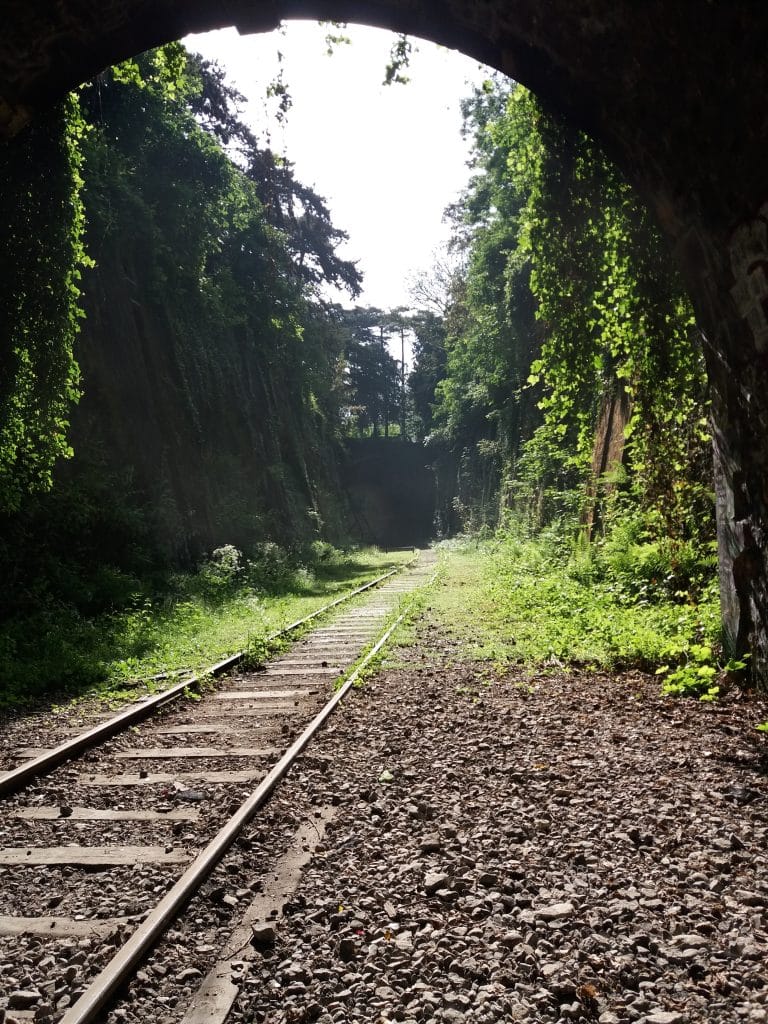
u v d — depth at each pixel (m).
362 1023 2.76
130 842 4.52
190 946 3.36
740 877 3.70
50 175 9.88
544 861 3.99
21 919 3.62
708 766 5.24
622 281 9.28
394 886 3.79
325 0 7.56
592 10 6.20
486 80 9.70
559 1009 2.78
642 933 3.21
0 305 10.07
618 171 8.57
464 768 5.58
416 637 12.06
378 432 85.38
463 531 51.91
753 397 6.47
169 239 24.53
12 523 14.55
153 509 20.22
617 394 17.44
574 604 12.52
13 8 6.99
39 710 8.42
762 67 5.04
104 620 13.99
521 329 29.19
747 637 7.49
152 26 7.72
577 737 6.14
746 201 5.66
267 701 8.24
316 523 39.28
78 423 18.77
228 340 32.31
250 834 4.51
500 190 28.08
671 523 11.38
